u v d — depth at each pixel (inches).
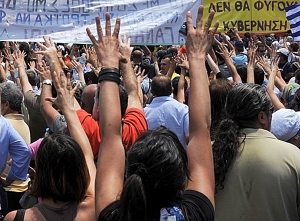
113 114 89.2
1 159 165.2
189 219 79.2
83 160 113.3
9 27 227.9
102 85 91.8
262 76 235.6
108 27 96.5
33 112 218.8
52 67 156.0
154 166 78.6
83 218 113.0
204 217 80.5
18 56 239.0
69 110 128.8
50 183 111.0
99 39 95.9
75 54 459.8
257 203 114.6
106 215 80.0
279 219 114.3
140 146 81.0
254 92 119.0
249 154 116.3
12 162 169.2
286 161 114.8
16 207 189.9
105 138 88.0
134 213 77.2
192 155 86.9
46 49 157.8
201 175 85.3
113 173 85.0
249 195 115.3
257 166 115.0
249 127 120.0
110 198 82.1
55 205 113.1
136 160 79.9
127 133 148.4
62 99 129.3
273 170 114.3
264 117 120.2
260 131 118.6
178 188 80.5
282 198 114.0
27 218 111.2
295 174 114.6
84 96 173.9
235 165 116.8
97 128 151.5
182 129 195.2
